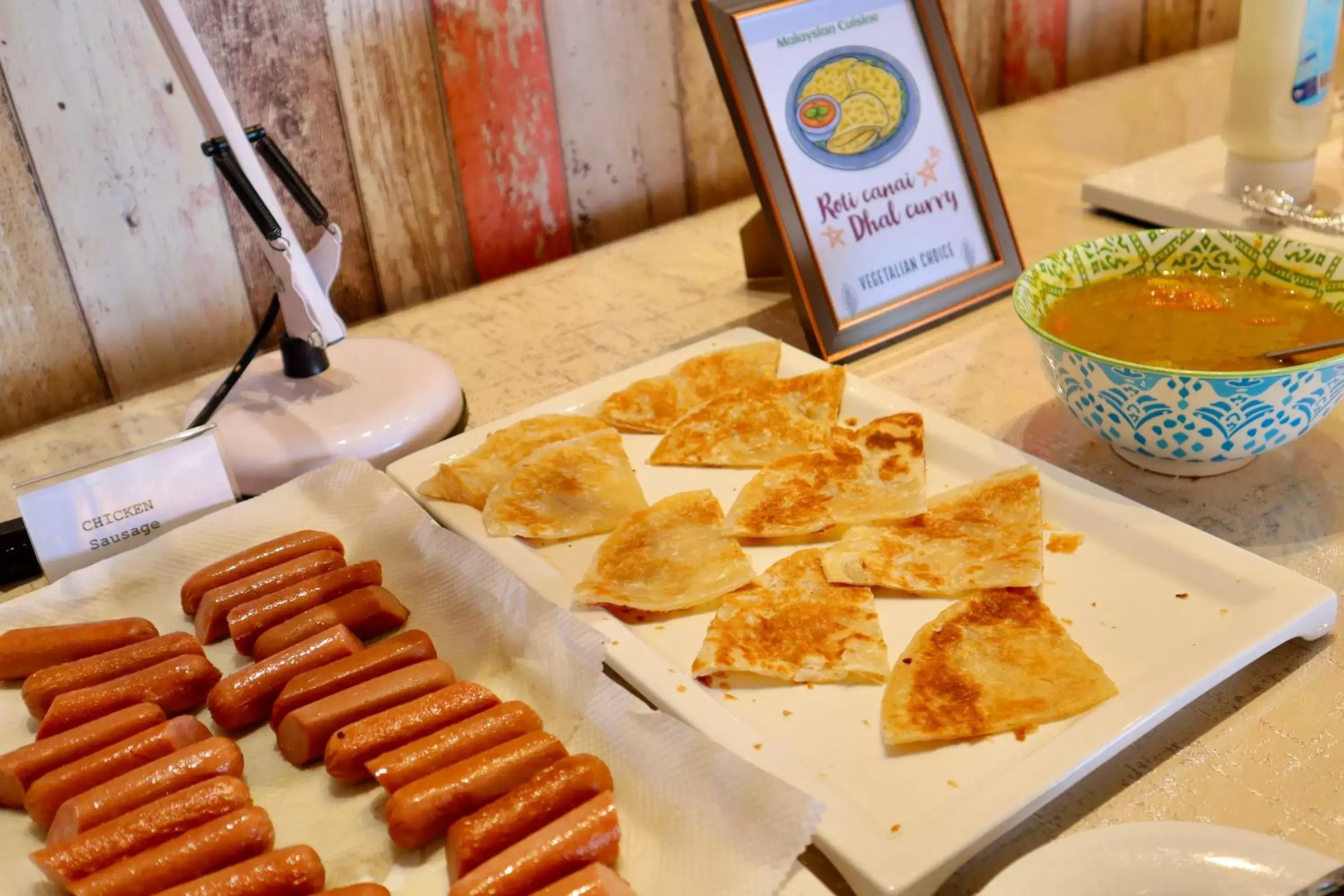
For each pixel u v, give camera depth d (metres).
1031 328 1.01
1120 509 0.98
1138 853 0.62
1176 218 1.49
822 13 1.27
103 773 0.83
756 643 0.88
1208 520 1.01
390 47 1.40
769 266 1.50
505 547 1.02
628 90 1.60
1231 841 0.62
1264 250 1.09
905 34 1.34
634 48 1.58
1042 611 0.89
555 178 1.59
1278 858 0.61
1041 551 0.94
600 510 1.06
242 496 1.12
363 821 0.81
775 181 1.23
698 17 1.21
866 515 1.00
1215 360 1.01
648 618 0.95
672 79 1.64
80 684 0.91
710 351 1.28
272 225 1.05
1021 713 0.80
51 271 1.28
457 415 1.21
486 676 0.91
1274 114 1.42
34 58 1.20
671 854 0.74
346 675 0.88
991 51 1.97
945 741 0.80
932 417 1.13
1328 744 0.79
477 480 1.09
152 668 0.91
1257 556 0.91
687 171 1.72
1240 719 0.81
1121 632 0.87
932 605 0.93
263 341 1.28
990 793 0.73
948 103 1.36
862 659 0.86
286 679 0.89
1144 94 2.05
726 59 1.21
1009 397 1.21
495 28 1.46
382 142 1.44
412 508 1.06
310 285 1.09
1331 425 1.12
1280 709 0.82
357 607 0.94
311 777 0.85
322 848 0.79
